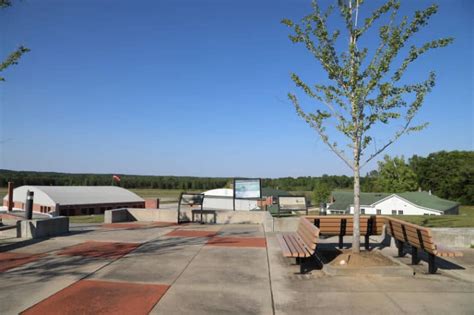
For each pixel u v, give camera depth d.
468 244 10.83
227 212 16.42
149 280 7.30
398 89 8.58
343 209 54.09
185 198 16.34
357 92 8.51
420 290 6.75
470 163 69.06
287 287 6.93
